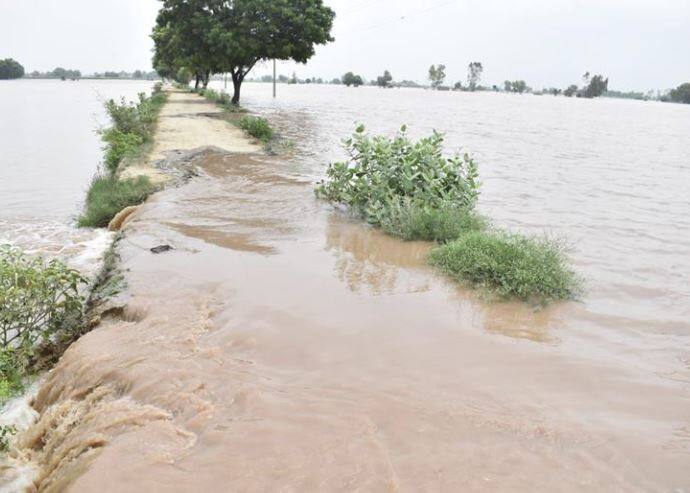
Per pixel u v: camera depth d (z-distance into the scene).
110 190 12.77
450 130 32.16
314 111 43.22
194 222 9.71
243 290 6.73
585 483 3.65
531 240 7.69
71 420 4.62
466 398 4.59
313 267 7.60
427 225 8.91
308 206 11.01
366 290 6.86
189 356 5.23
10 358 5.63
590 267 8.34
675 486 3.65
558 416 4.38
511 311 6.41
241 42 35.16
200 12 35.97
